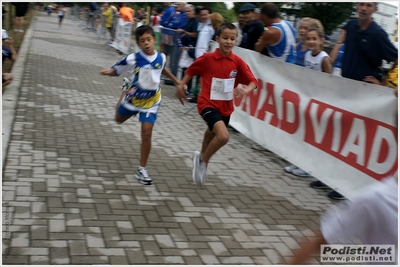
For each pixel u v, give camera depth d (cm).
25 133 565
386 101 410
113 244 325
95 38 2194
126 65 445
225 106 463
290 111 549
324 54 542
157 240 339
